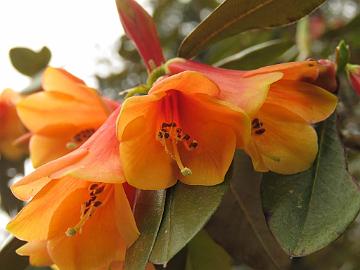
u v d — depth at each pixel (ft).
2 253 0.77
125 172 0.55
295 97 0.64
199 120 0.61
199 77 0.56
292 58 1.10
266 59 0.96
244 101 0.56
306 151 0.63
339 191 0.61
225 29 0.71
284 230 0.60
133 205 0.60
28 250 0.61
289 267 0.77
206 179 0.58
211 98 0.57
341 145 0.66
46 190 0.56
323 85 0.67
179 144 0.60
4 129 1.20
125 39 1.56
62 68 0.74
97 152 0.57
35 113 0.80
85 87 0.72
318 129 0.68
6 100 1.18
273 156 0.62
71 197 0.60
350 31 1.23
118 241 0.60
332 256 1.58
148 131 0.59
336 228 0.58
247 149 0.61
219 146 0.59
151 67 0.74
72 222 0.60
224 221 0.81
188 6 1.71
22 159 1.25
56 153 0.81
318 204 0.61
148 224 0.57
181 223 0.55
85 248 0.59
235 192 0.80
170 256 0.53
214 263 0.88
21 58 1.21
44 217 0.58
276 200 0.63
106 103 0.76
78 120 0.80
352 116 1.17
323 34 1.25
